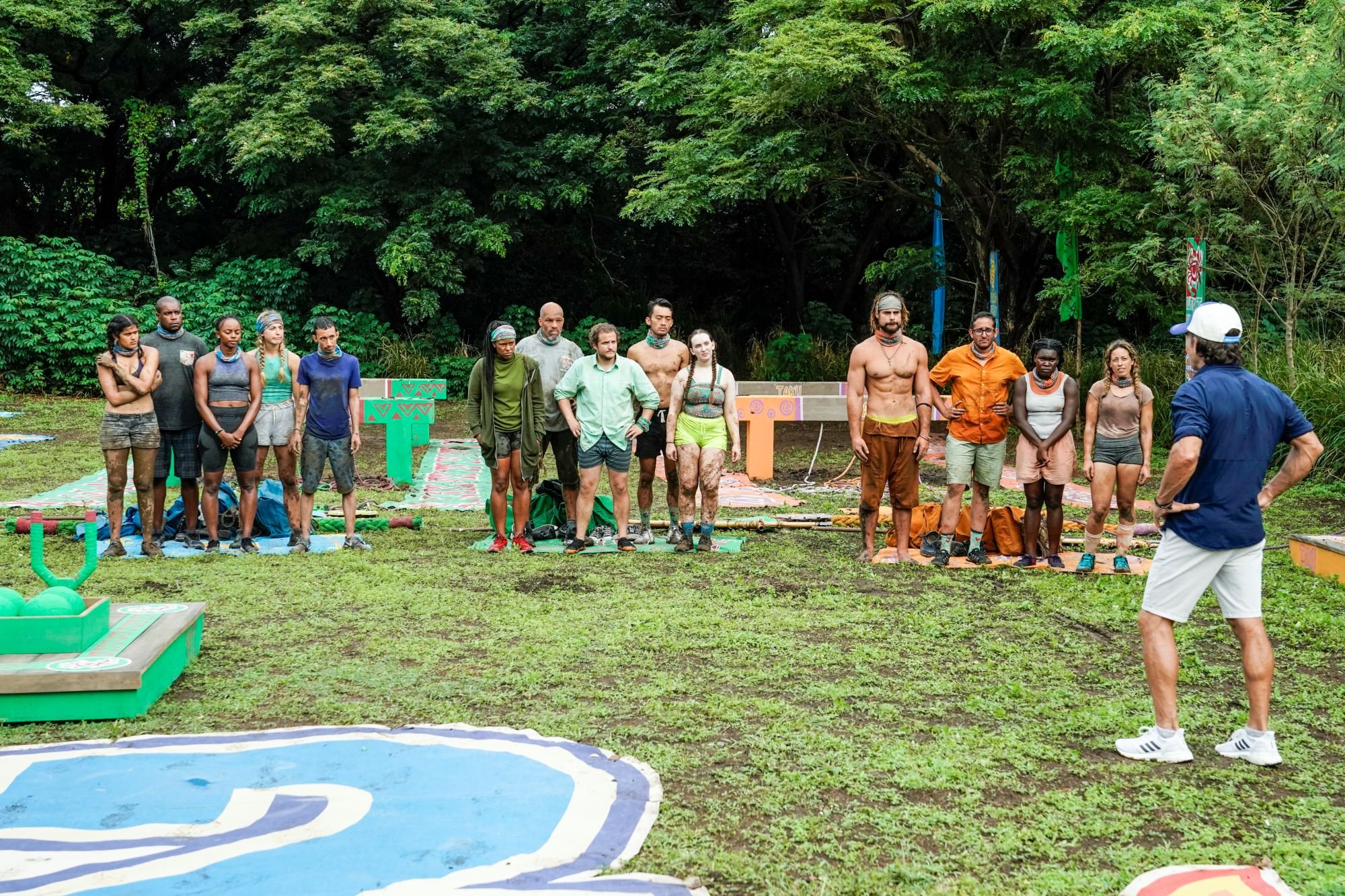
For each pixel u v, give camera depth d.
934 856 3.69
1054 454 7.98
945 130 17.80
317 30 20.14
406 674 5.56
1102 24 15.62
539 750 4.53
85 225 26.30
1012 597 7.30
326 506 10.70
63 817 3.88
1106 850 3.76
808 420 12.97
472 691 5.31
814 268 28.03
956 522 8.19
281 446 8.50
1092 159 16.23
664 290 28.00
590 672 5.62
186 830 3.78
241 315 21.47
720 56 18.59
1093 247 15.92
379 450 15.40
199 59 22.84
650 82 18.78
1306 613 6.82
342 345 22.17
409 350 22.28
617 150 21.50
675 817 3.94
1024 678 5.61
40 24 20.38
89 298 20.84
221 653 5.91
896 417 8.14
